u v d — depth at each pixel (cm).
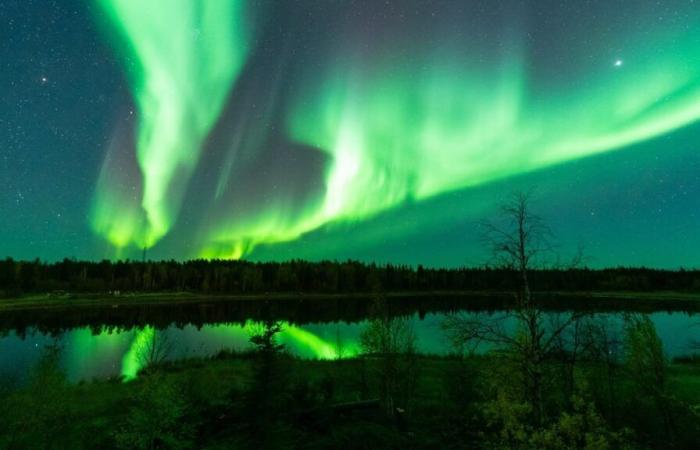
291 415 1680
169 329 7306
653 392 1761
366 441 1583
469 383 2127
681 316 6775
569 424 975
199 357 4103
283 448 966
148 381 1554
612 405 1758
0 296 10775
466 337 1373
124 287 14688
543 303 1372
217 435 1458
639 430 1689
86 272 15238
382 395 2230
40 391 1669
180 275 16500
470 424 1812
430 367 3088
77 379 3528
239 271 17538
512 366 1402
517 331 1488
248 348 4975
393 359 2256
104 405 2189
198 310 10638
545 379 1481
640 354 1792
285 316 9475
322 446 1512
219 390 2430
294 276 16962
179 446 1398
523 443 1038
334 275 16775
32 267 13938
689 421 1727
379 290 2428
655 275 10675
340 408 2009
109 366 4238
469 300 12531
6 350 4653
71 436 1695
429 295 14525
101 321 8081
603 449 945
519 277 1415
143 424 1435
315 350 5084
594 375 1866
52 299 10938
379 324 2303
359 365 3338
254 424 975
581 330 1392
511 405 1098
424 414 2012
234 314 9962
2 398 1742
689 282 10525
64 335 6247
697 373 2681
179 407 1508
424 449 1556
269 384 1013
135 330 6825
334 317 9419
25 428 1645
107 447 1608
